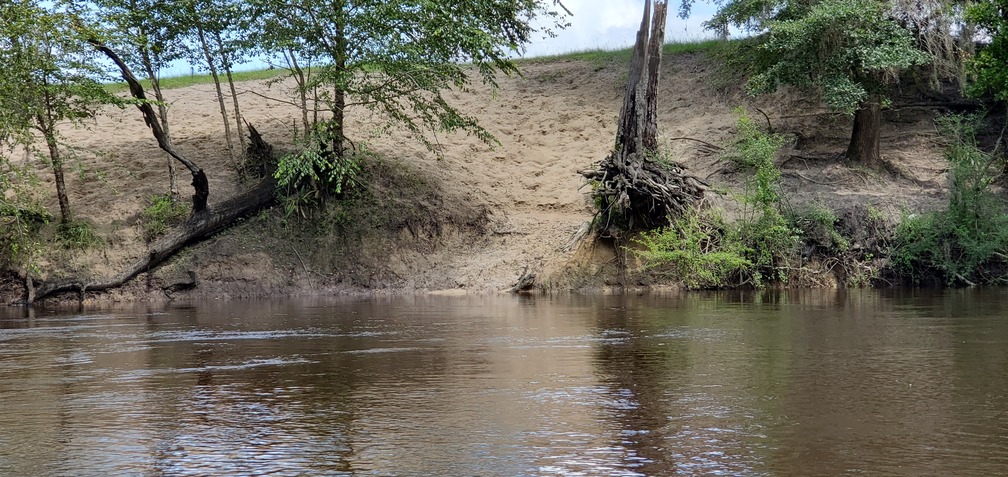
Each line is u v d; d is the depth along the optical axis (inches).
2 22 717.9
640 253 777.6
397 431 253.4
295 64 854.5
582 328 481.4
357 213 854.5
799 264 792.3
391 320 540.1
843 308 584.1
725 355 381.4
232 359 388.5
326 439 245.4
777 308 589.3
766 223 792.3
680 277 782.5
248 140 975.0
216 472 215.6
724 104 1054.4
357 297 762.8
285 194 856.9
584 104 1102.4
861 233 810.8
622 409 277.6
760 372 339.0
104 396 309.7
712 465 216.2
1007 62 824.9
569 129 1051.3
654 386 313.9
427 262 837.2
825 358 370.3
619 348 404.5
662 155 863.1
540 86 1162.0
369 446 237.1
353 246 832.9
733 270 788.6
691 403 285.1
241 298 774.5
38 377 350.6
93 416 277.9
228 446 239.5
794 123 1009.5
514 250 829.8
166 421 269.9
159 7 824.3
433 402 291.3
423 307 635.5
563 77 1182.9
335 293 800.3
